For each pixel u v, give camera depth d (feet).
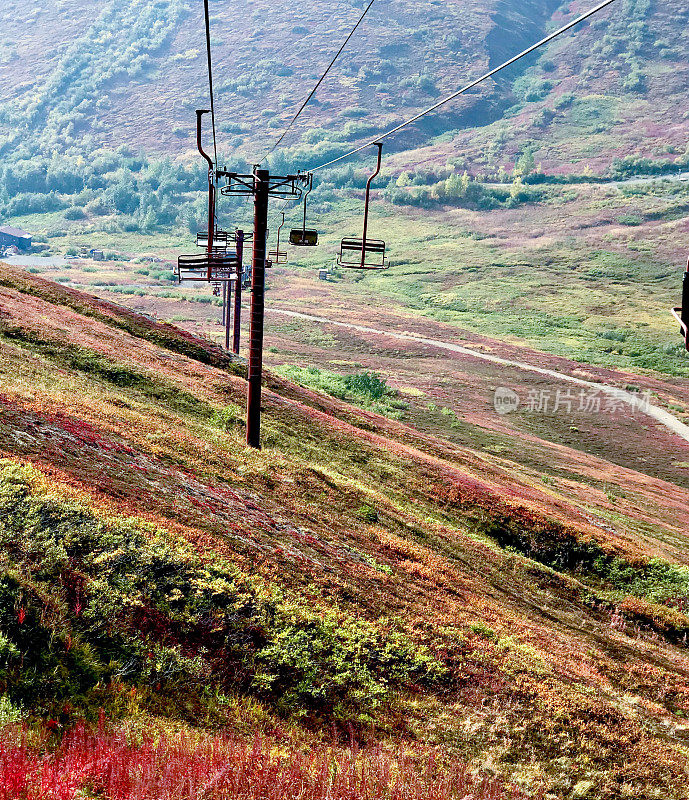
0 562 48.57
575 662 80.53
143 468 80.79
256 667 52.70
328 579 71.82
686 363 523.70
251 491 93.50
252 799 35.78
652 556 136.15
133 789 33.37
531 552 127.34
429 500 130.72
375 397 311.88
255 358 114.73
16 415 78.38
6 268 180.55
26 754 34.14
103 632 47.37
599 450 317.01
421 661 63.16
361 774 42.14
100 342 142.41
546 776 53.78
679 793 57.00
